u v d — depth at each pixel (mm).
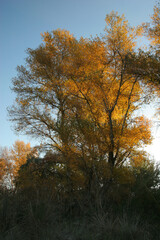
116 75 8867
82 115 8336
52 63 10469
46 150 8898
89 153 7570
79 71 8766
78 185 7551
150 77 7855
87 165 7672
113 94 8875
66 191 7246
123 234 4094
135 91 8883
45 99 10000
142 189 7355
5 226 4105
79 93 9086
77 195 7027
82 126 7805
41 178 8070
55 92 9961
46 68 10477
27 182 7094
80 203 6527
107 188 7359
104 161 7594
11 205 4766
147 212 6629
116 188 7398
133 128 8250
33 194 5613
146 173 8125
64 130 7883
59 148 8500
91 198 6918
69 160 7785
